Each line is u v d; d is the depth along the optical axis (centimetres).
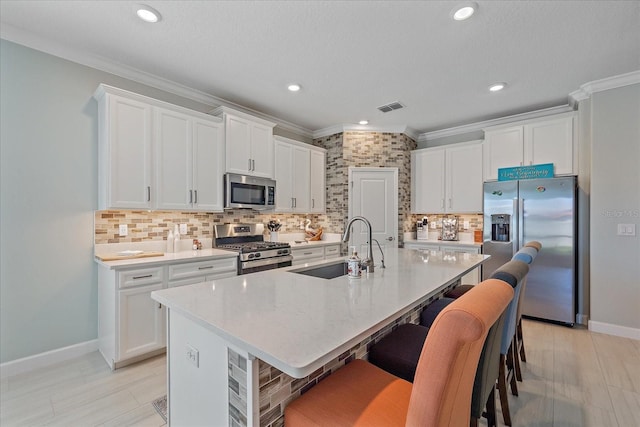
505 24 217
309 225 490
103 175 261
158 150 282
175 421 144
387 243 464
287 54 260
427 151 478
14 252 232
